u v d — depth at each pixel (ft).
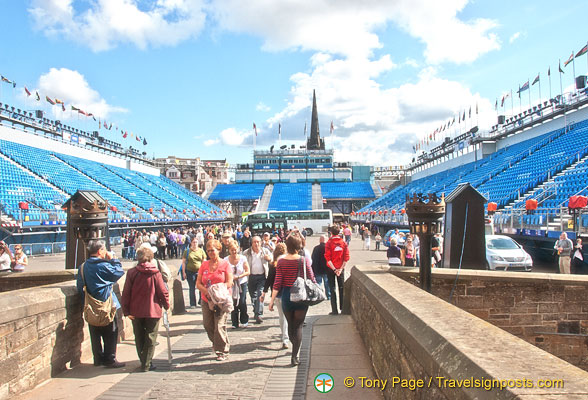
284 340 24.30
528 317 25.30
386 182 325.83
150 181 224.53
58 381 18.84
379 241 110.63
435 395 9.50
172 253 93.45
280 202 273.95
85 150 191.52
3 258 40.14
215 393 17.43
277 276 21.44
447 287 25.73
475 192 31.14
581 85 122.93
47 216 100.17
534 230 68.54
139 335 20.63
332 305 32.68
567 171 94.38
